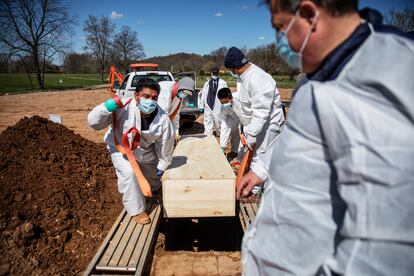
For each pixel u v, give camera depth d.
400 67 1.01
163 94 5.50
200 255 3.80
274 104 4.84
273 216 1.42
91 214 4.44
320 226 1.26
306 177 1.25
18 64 38.16
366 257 1.02
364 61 1.07
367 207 1.00
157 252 3.90
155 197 4.54
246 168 4.71
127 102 3.64
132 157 3.56
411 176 0.95
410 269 0.99
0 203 4.00
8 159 4.90
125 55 53.47
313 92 1.14
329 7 1.13
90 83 47.44
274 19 1.28
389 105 1.01
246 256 1.66
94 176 5.41
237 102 5.41
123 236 3.58
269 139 4.88
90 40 50.00
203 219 5.00
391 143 0.97
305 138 1.23
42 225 3.96
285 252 1.38
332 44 1.18
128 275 3.06
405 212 0.96
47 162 5.15
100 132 10.58
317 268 1.30
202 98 8.34
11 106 18.28
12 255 3.35
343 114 1.04
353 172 1.02
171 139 3.80
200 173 3.80
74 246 3.85
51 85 41.09
